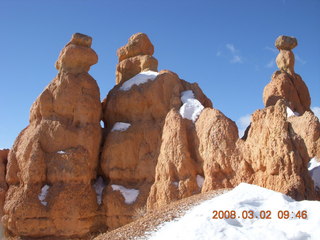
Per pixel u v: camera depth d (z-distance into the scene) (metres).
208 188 21.81
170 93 29.77
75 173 27.86
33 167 27.95
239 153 21.77
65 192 27.27
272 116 19.81
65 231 26.72
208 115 24.58
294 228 12.63
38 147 28.64
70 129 29.30
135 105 30.45
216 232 12.64
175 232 13.27
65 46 32.06
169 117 25.91
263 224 13.16
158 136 28.56
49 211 26.89
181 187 23.39
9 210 27.34
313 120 24.52
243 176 20.88
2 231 27.86
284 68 34.44
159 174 24.95
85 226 27.14
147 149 28.66
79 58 31.23
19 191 28.19
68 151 28.53
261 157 19.75
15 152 30.36
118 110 31.38
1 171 31.09
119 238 14.31
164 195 23.61
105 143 30.20
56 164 28.20
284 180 17.94
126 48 35.22
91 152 29.23
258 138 20.53
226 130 22.78
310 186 18.25
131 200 27.45
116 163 29.08
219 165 22.17
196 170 24.09
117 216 27.34
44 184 28.19
